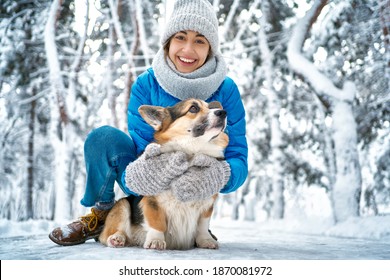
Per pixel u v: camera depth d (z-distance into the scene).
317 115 12.49
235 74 12.00
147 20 10.53
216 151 3.10
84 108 11.54
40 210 13.62
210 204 3.04
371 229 5.61
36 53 10.02
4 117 11.26
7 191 12.79
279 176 11.13
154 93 3.53
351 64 9.45
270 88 11.27
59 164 9.51
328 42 9.23
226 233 6.12
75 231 3.30
